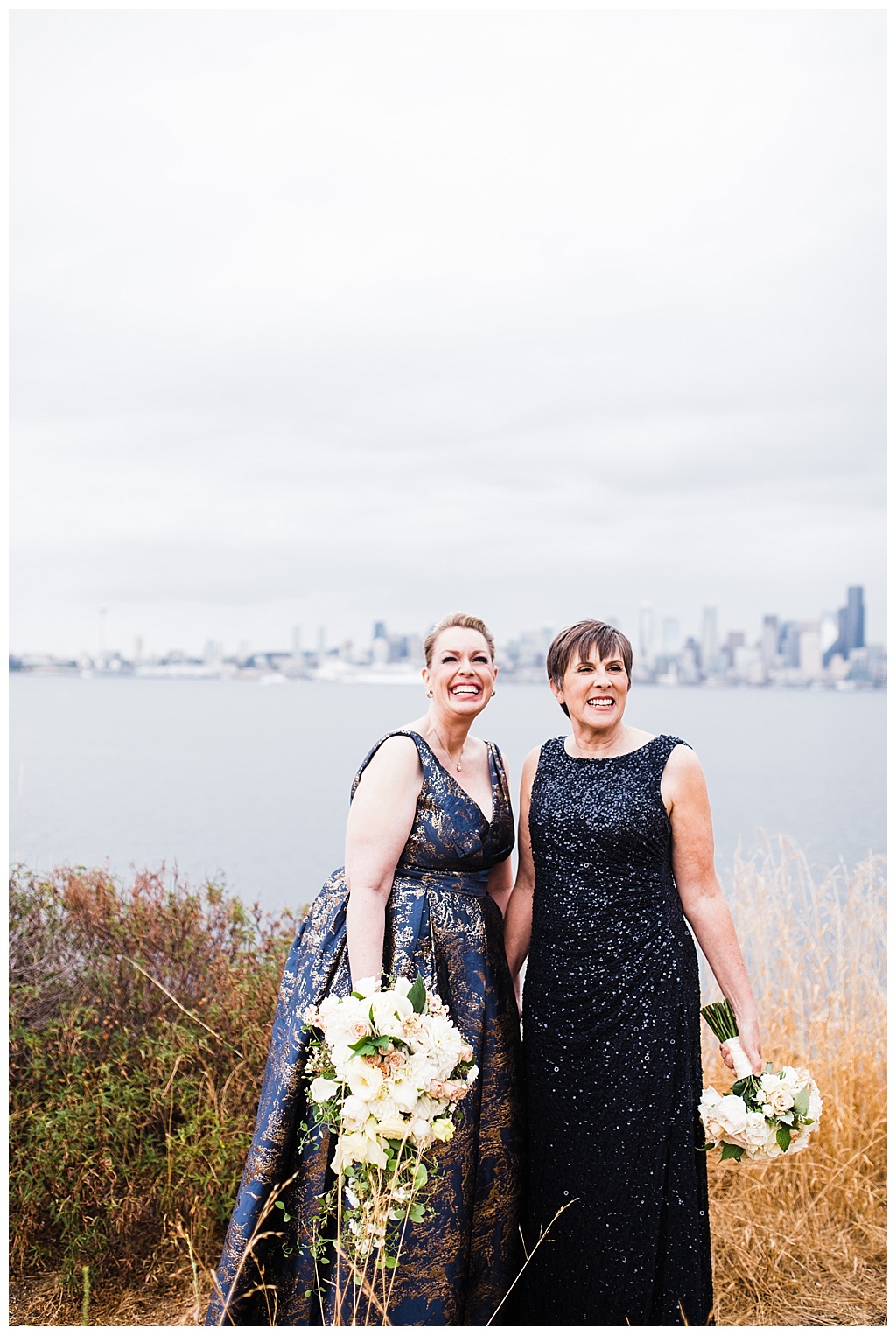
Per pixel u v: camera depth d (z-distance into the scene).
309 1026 2.18
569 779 2.34
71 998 3.15
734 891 3.77
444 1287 2.10
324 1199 2.15
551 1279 2.24
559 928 2.28
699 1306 2.17
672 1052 2.20
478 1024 2.21
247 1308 2.20
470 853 2.25
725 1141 2.13
